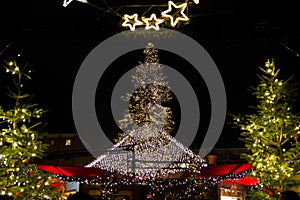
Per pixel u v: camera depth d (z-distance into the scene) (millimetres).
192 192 12500
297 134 7188
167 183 10906
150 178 10609
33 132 6938
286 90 7461
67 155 8508
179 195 12523
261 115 7652
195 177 10219
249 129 7312
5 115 6941
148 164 10555
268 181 7176
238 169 9289
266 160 7012
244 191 13711
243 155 7414
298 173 6969
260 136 7266
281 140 7488
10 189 6535
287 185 6953
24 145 6766
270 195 7145
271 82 7492
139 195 14180
